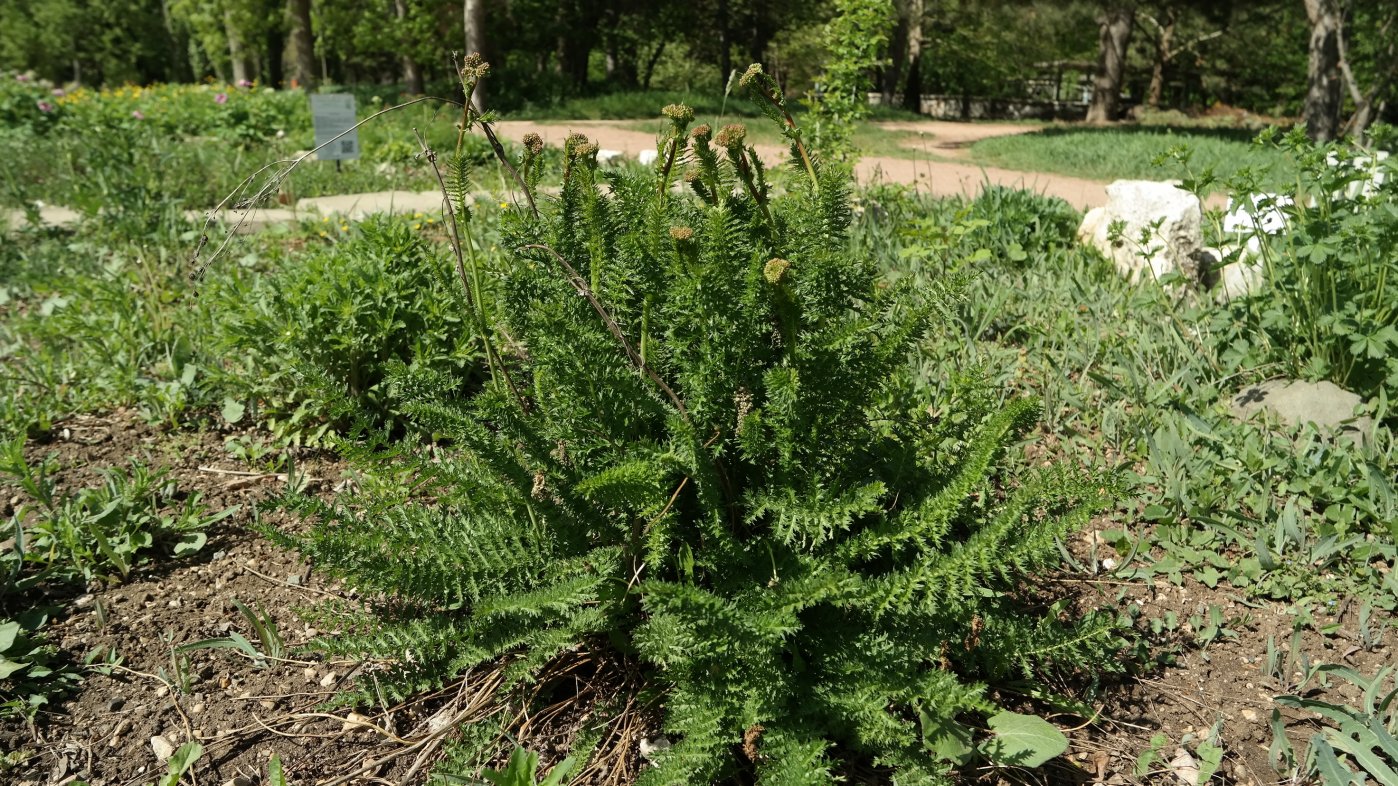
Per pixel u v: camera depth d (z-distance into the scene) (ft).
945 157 51.34
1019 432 7.25
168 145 33.45
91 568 9.22
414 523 7.69
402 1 85.87
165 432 12.21
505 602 6.58
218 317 12.76
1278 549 9.79
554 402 7.50
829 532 7.26
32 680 7.88
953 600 6.48
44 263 19.25
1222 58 120.06
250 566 9.46
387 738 7.36
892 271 17.11
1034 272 17.17
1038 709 7.88
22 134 39.37
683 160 7.36
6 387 13.05
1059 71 127.54
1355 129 60.03
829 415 7.10
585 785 6.93
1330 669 8.09
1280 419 12.32
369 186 29.91
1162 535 10.08
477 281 7.52
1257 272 15.74
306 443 11.76
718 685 6.62
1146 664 8.41
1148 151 48.80
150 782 6.98
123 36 156.35
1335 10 58.39
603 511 7.38
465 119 7.04
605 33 101.40
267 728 7.46
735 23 105.70
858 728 6.47
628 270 7.38
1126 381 13.20
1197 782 7.21
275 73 117.80
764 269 6.57
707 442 7.04
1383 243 11.78
